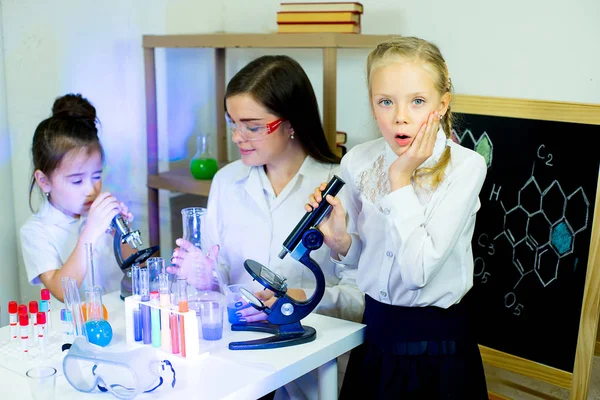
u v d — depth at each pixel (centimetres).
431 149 153
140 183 312
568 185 180
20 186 303
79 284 199
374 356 169
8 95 288
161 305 157
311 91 205
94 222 195
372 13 244
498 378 217
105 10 298
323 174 207
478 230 199
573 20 203
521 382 221
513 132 189
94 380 139
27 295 311
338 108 261
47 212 217
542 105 183
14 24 284
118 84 306
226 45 243
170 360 152
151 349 157
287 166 207
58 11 292
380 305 169
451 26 227
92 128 215
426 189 159
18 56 287
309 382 198
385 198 155
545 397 205
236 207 212
